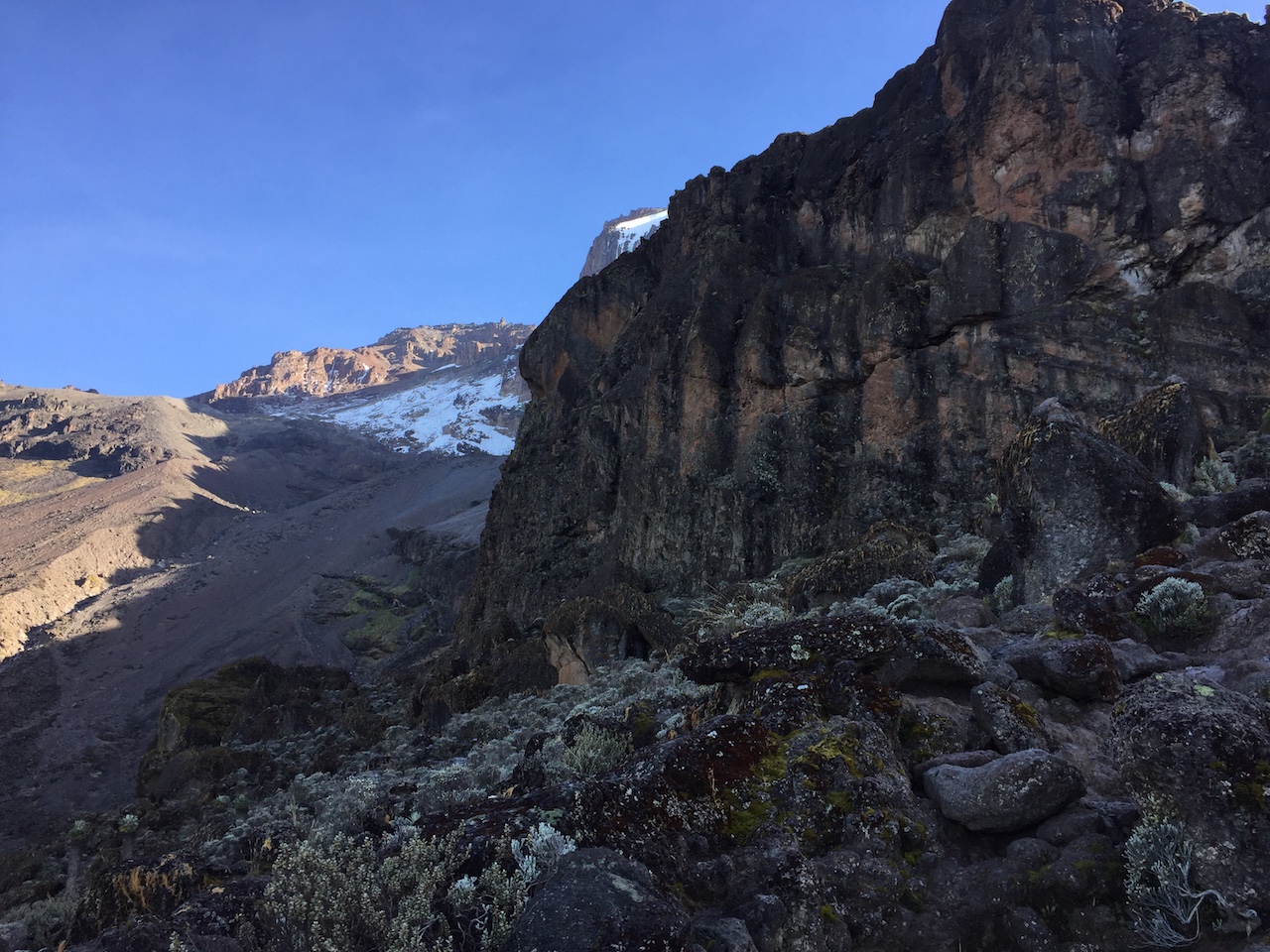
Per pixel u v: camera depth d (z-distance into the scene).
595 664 20.30
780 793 4.13
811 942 3.43
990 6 27.30
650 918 3.03
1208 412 18.19
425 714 25.03
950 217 24.58
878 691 4.91
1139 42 23.30
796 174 32.41
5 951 8.05
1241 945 3.17
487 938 3.25
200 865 5.63
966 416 22.14
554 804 3.99
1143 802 3.59
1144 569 7.52
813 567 14.86
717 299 28.33
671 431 28.31
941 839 4.02
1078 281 21.78
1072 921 3.50
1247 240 20.47
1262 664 5.05
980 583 9.87
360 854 3.70
